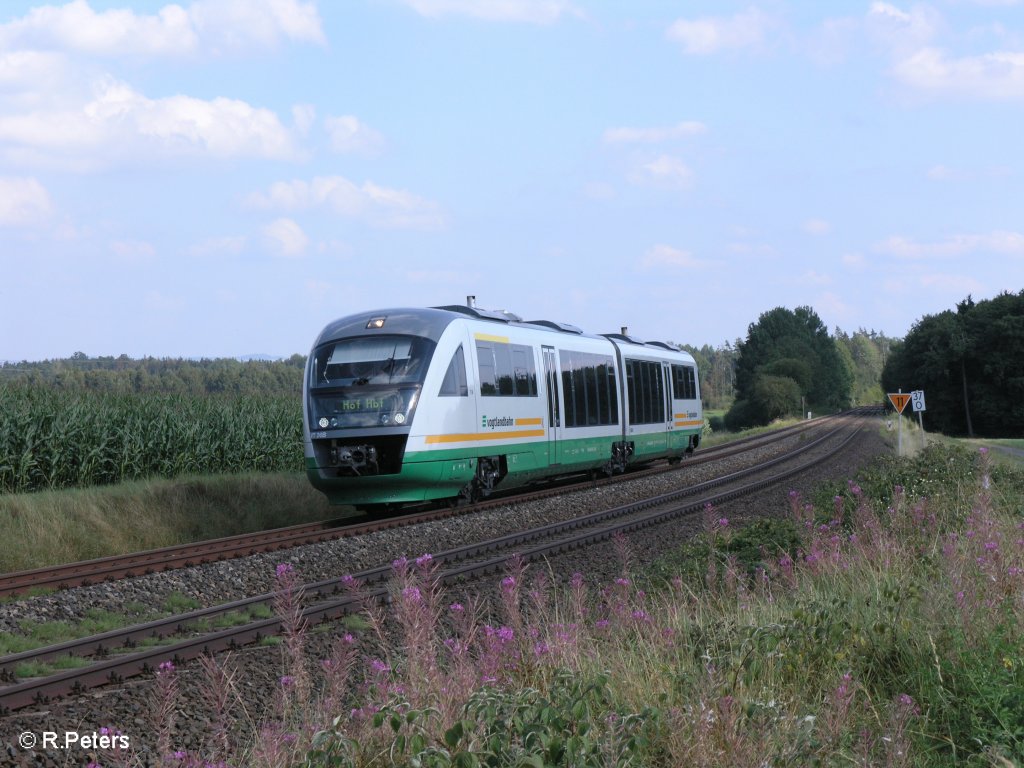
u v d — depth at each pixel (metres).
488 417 18.78
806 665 6.11
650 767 4.54
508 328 20.16
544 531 15.39
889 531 10.27
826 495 15.95
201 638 8.03
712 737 4.53
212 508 18.23
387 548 14.16
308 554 13.35
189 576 11.77
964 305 102.62
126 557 12.98
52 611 9.91
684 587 8.77
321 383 17.52
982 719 5.14
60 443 20.06
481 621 9.05
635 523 16.27
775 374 128.25
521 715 4.40
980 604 6.46
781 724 4.71
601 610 8.41
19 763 5.38
